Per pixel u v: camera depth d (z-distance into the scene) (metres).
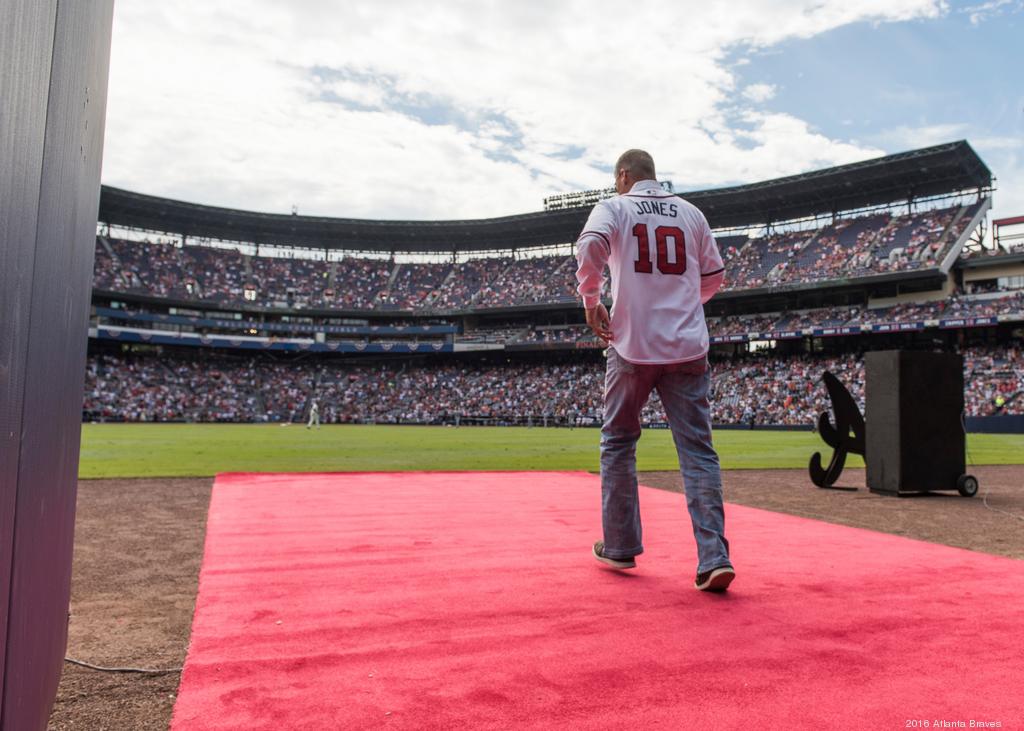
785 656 1.97
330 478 8.25
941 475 7.23
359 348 50.94
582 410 44.59
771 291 40.97
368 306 54.16
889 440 7.22
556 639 2.12
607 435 3.08
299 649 2.03
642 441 21.45
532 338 49.78
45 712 1.25
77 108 1.23
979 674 1.85
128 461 11.45
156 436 22.62
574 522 4.63
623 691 1.71
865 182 41.53
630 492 3.06
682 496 6.58
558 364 50.88
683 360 2.81
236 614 2.39
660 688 1.74
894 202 43.06
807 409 36.62
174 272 50.62
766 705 1.64
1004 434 29.33
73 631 2.38
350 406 49.25
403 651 2.01
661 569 3.14
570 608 2.46
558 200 55.16
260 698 1.66
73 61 1.15
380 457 13.45
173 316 48.00
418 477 8.44
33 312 0.93
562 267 53.56
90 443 17.56
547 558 3.38
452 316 53.34
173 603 2.77
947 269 36.00
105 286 46.12
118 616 2.58
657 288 2.87
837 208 45.00
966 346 37.38
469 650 2.02
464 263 58.12
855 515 5.61
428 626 2.25
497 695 1.68
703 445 2.85
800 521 4.89
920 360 7.23
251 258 56.00
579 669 1.86
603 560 3.14
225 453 14.05
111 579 3.20
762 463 12.70
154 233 52.47
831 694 1.70
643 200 2.99
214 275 52.53
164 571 3.38
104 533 4.52
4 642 0.81
